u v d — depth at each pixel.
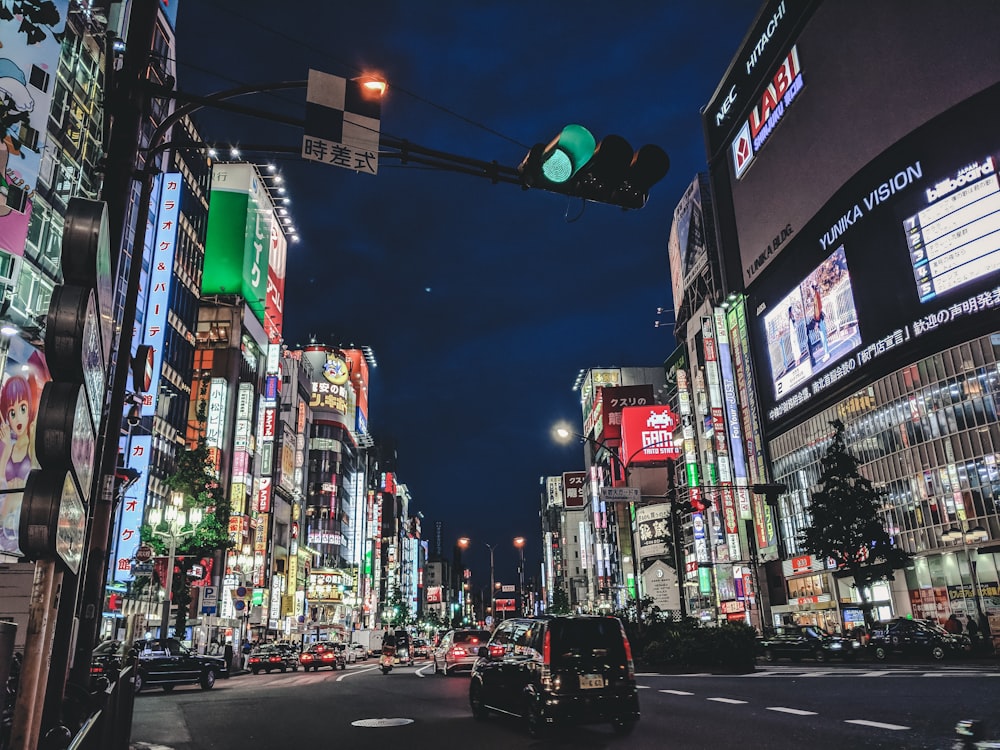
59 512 3.35
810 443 54.97
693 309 80.38
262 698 17.44
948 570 41.19
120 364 8.16
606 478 102.38
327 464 96.38
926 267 44.56
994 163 41.16
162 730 11.40
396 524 137.12
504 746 8.91
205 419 56.00
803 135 58.22
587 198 6.90
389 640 31.19
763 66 65.06
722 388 66.31
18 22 24.83
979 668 20.62
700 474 70.31
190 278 57.50
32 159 25.00
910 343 45.12
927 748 7.48
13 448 23.03
